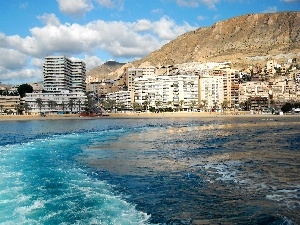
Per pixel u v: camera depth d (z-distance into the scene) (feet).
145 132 346.95
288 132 315.37
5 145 220.84
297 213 73.92
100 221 67.46
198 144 222.48
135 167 137.18
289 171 121.08
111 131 363.76
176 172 124.88
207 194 92.27
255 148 192.95
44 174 116.78
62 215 70.49
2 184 99.30
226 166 134.82
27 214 70.64
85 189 95.04
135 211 76.07
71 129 409.90
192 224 69.26
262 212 75.20
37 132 368.27
